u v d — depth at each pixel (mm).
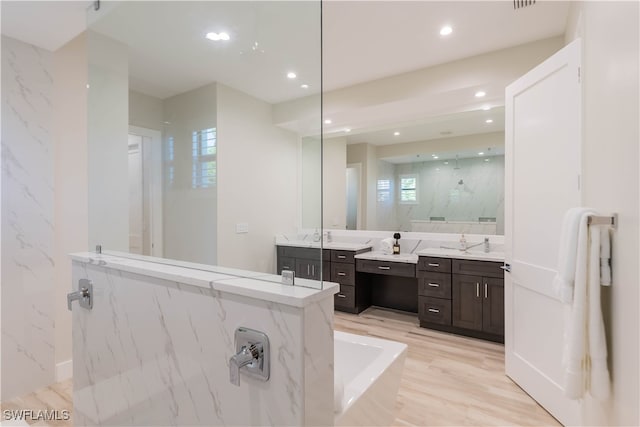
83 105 2555
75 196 2510
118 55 1780
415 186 4207
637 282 1031
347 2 2283
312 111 1308
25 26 2012
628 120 1104
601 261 1242
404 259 3699
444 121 3959
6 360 2193
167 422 1109
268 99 1434
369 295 4336
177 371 1069
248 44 1504
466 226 3920
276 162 1362
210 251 1402
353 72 3357
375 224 4445
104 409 1354
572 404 1847
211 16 1588
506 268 2438
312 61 1305
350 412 1210
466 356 2869
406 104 3529
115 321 1288
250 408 890
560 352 1956
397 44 2824
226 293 929
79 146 2531
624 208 1132
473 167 3871
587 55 1649
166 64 1663
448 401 2197
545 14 2406
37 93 2277
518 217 2328
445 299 3395
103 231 1715
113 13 1761
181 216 1544
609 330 1239
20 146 2219
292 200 1270
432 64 3191
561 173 1918
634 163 1053
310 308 816
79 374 1478
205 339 986
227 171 1484
